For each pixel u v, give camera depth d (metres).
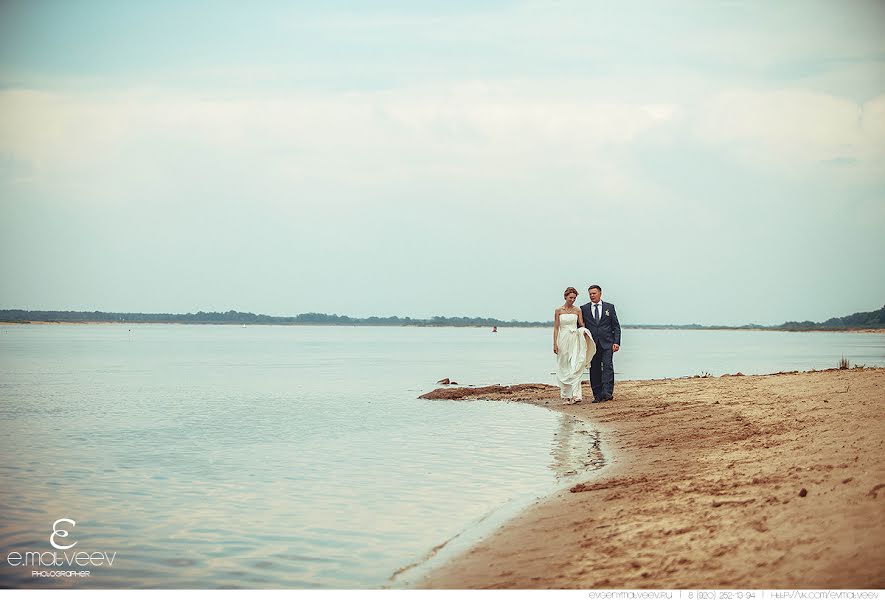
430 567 7.70
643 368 43.03
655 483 9.97
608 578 6.57
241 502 10.47
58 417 20.30
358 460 13.45
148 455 14.19
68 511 10.08
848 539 6.28
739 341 145.75
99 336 145.75
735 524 7.30
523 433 16.38
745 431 13.38
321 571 7.76
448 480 11.66
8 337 127.12
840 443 10.19
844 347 91.62
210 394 27.34
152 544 8.71
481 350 84.00
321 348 89.62
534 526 8.69
